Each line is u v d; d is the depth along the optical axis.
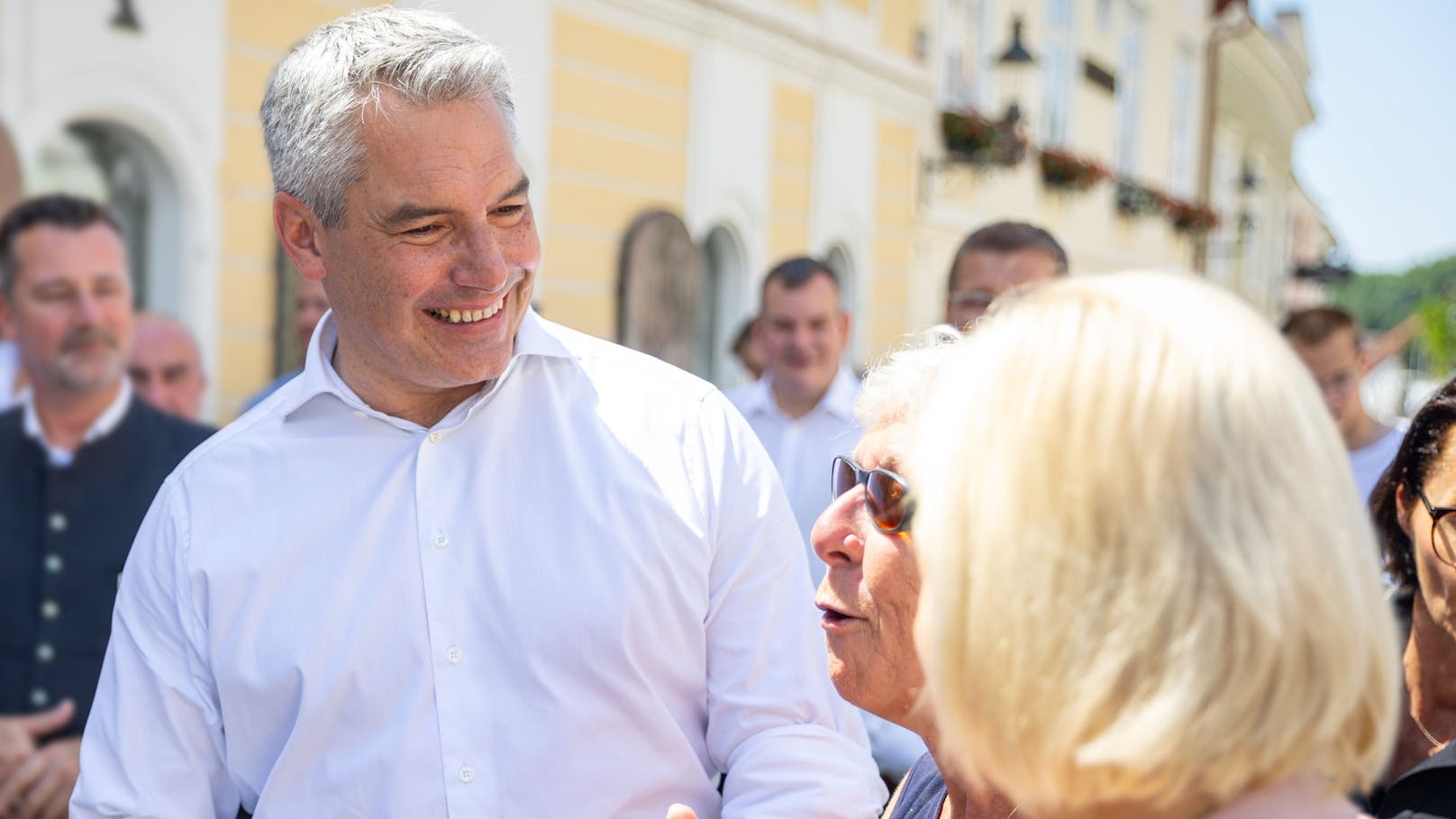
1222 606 0.78
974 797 1.22
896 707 1.22
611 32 5.78
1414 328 25.50
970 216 10.03
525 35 5.18
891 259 8.84
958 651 0.86
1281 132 22.81
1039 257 2.86
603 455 1.66
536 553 1.61
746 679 1.64
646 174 6.12
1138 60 14.32
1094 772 0.81
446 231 1.50
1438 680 1.48
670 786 1.62
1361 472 3.74
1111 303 0.87
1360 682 0.79
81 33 3.54
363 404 1.65
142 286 3.93
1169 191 15.67
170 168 3.87
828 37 7.61
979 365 0.89
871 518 1.20
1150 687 0.78
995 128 9.45
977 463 0.86
